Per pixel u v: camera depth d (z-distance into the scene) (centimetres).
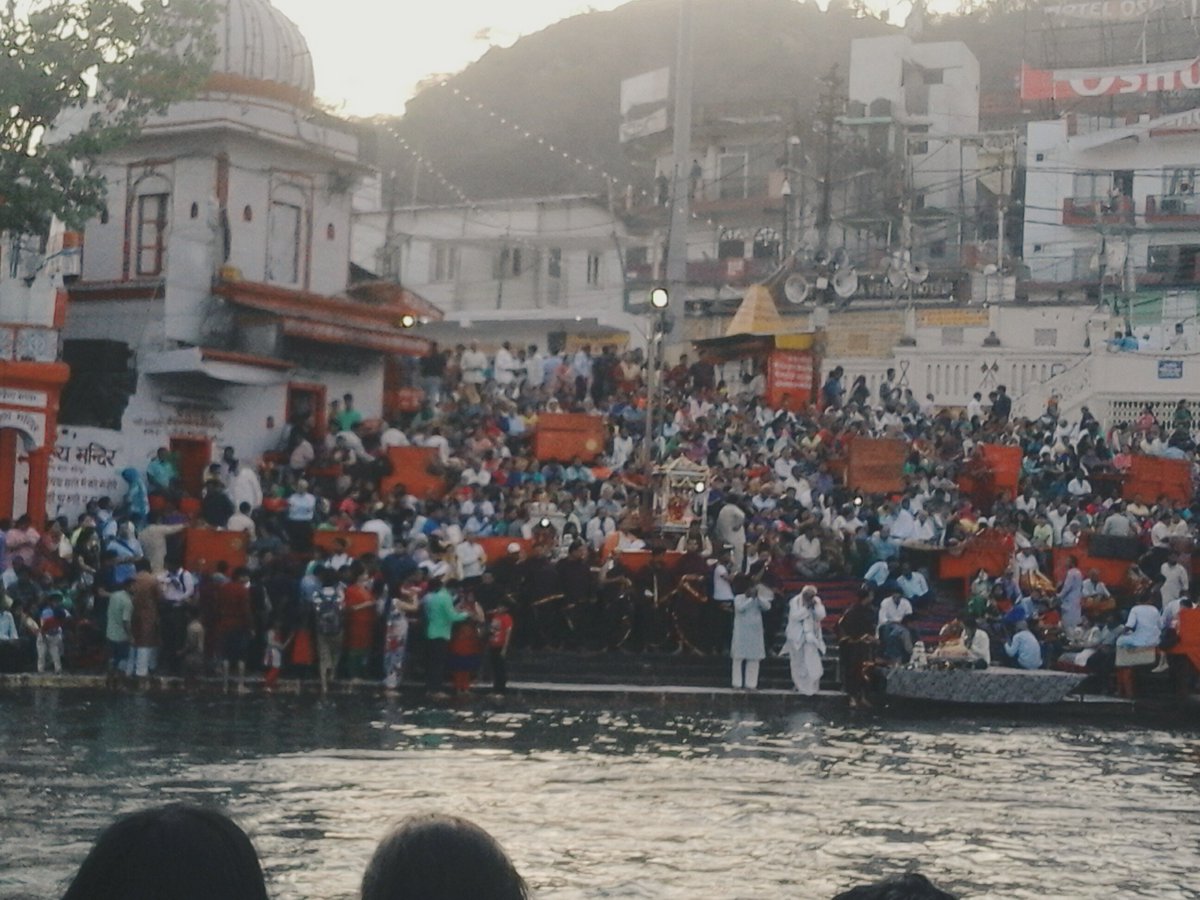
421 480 3659
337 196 4281
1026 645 3172
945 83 8412
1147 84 7406
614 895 1334
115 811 1603
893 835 1644
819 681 3072
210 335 3878
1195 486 4431
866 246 7769
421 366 4469
